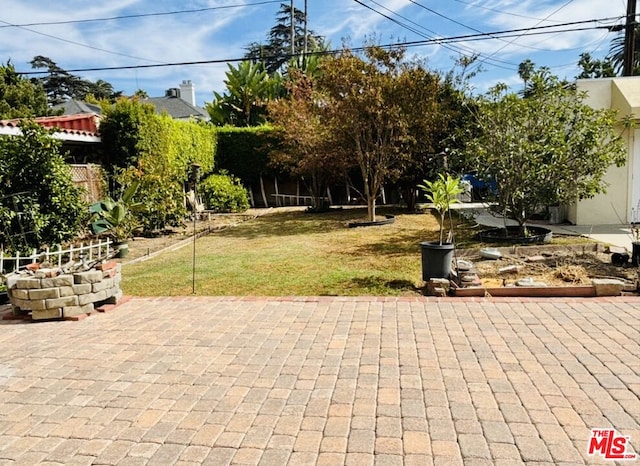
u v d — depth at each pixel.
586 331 4.19
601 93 10.38
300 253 8.52
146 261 8.30
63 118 12.50
